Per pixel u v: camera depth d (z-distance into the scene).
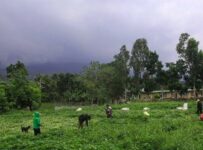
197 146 19.83
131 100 113.50
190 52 95.25
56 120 43.28
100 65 108.19
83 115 32.09
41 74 129.50
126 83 113.44
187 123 30.47
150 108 62.12
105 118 42.03
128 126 28.11
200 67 95.12
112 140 22.73
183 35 96.25
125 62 113.56
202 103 47.16
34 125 27.70
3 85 77.38
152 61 108.19
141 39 111.25
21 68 86.62
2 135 30.03
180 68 95.88
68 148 19.66
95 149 19.42
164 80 106.19
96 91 105.81
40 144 21.62
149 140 21.61
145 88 109.56
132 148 20.28
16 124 41.59
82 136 24.70
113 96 112.06
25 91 77.38
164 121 32.41
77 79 112.94
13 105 76.75
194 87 97.31
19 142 23.47
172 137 21.66
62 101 129.38
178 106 62.56
